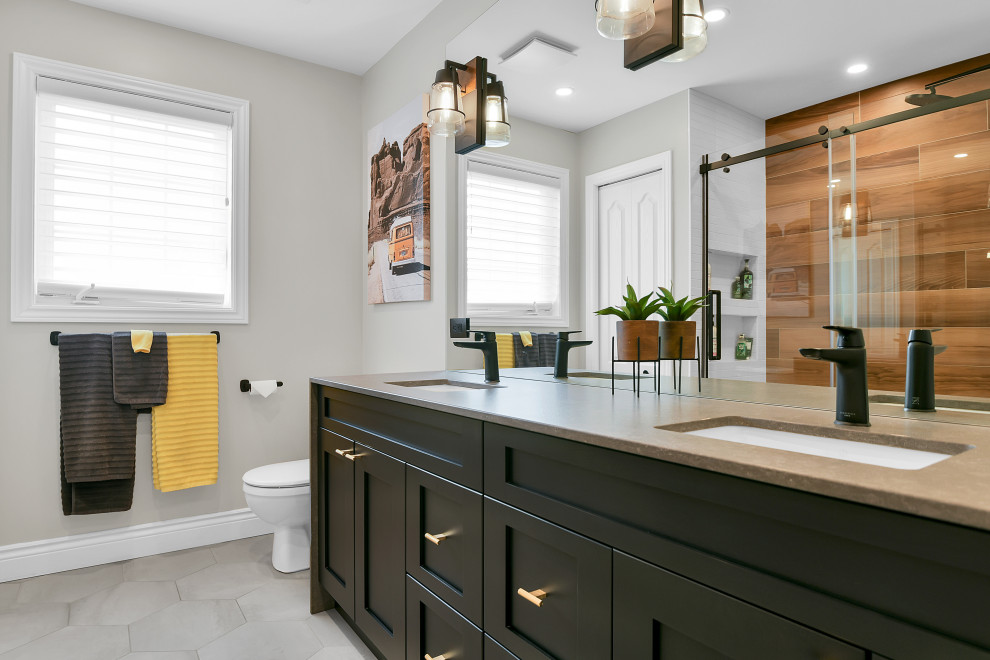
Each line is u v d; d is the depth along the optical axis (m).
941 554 0.55
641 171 1.65
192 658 1.69
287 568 2.32
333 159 3.04
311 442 2.08
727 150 1.43
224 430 2.70
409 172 2.66
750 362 1.40
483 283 2.24
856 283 1.21
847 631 0.62
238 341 2.74
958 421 1.05
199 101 2.64
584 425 1.01
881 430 1.00
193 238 2.67
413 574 1.46
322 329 3.00
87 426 2.27
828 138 1.23
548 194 1.95
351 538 1.81
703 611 0.77
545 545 1.06
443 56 2.40
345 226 3.08
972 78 1.01
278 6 2.44
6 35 2.24
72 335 2.29
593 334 1.84
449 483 1.32
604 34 1.54
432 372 2.31
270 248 2.84
